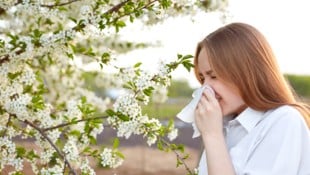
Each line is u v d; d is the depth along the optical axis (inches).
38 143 123.0
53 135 121.4
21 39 119.5
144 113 117.9
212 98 88.0
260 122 86.2
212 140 85.9
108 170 354.3
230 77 86.7
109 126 116.8
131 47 179.5
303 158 84.0
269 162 83.1
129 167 379.6
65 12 141.5
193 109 90.4
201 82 94.8
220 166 83.4
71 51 126.0
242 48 86.8
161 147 115.3
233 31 88.6
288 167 82.2
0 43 121.2
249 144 85.7
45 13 127.6
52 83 170.4
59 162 119.3
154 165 394.9
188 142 453.4
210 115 87.0
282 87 87.4
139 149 454.0
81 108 119.5
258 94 85.9
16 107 117.9
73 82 174.9
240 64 86.3
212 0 141.4
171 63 108.9
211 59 87.4
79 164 117.8
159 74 109.0
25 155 121.4
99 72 181.6
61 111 138.8
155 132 114.8
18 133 124.5
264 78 86.4
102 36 123.0
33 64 152.1
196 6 138.9
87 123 115.9
